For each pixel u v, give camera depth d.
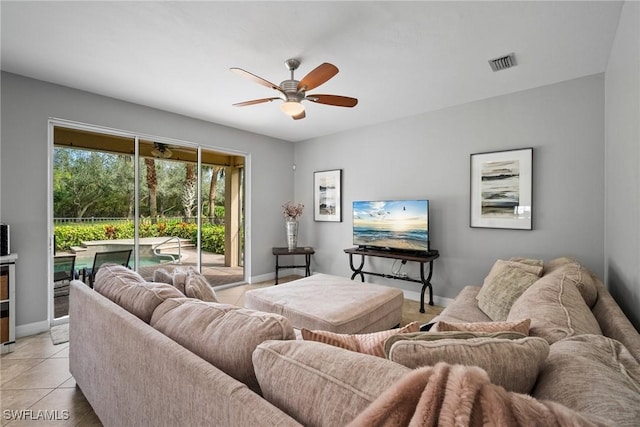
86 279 3.21
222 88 3.07
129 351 1.18
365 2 1.80
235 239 4.73
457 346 0.80
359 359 0.75
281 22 1.99
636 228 1.51
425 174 3.85
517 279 2.12
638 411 0.56
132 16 1.93
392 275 4.18
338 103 2.60
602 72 2.69
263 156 4.98
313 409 0.69
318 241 5.14
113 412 1.34
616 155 2.07
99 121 3.22
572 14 1.88
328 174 4.94
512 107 3.18
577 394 0.67
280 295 2.63
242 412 0.69
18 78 2.74
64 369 2.21
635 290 1.55
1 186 2.66
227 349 0.96
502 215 3.23
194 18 1.95
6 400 1.85
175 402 0.92
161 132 3.73
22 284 2.77
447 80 2.88
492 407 0.48
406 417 0.52
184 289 1.75
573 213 2.84
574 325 1.15
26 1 1.78
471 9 1.85
